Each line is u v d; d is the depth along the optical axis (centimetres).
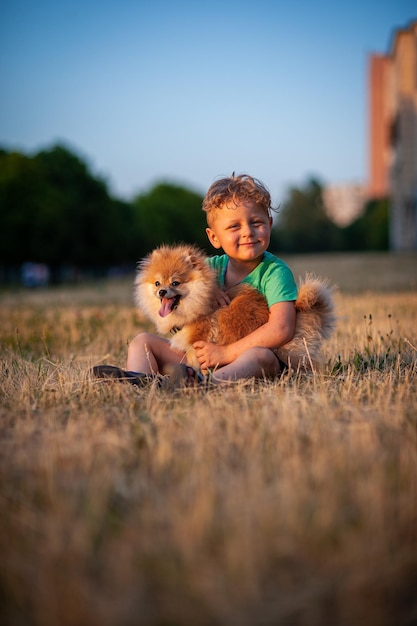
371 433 281
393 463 243
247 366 396
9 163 3703
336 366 447
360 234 10806
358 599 163
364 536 188
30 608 163
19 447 281
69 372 454
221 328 423
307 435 283
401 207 5022
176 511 201
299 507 203
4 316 1034
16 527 201
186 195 7612
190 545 183
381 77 9194
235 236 432
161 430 296
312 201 11462
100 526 201
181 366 378
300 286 434
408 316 809
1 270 4722
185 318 432
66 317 940
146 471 244
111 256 4606
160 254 455
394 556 179
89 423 314
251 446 267
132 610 159
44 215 3641
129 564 176
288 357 418
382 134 10156
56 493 222
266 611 159
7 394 391
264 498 211
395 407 332
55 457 258
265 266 442
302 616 158
